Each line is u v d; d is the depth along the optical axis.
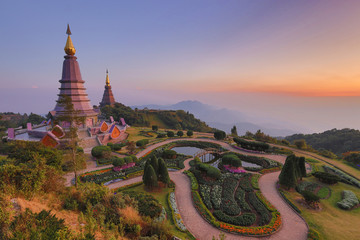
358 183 30.06
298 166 31.36
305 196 24.17
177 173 35.72
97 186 19.80
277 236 19.00
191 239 18.03
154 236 14.30
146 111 144.38
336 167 38.84
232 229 19.47
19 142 24.45
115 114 106.62
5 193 11.96
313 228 20.03
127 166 37.44
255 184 30.11
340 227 20.22
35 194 14.11
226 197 26.11
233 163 36.22
